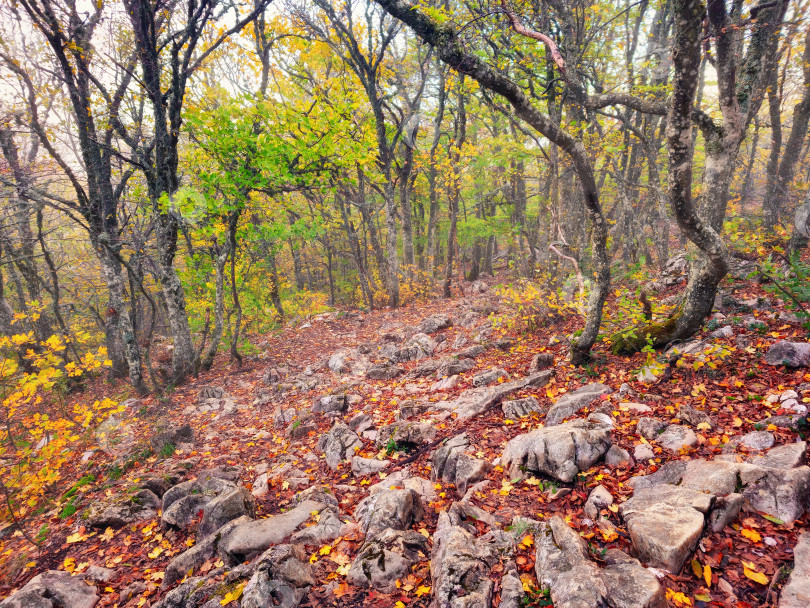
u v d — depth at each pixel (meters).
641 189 15.52
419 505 4.23
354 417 6.87
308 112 10.65
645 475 3.71
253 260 13.05
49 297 18.08
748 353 4.86
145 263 10.51
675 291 8.33
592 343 6.26
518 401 5.88
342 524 4.12
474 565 2.94
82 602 3.76
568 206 13.01
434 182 20.39
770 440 3.54
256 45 12.50
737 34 5.26
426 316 15.34
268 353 13.12
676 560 2.66
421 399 7.24
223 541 4.05
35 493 5.57
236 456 6.76
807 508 2.88
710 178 5.12
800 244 7.20
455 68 4.37
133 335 10.24
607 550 3.00
